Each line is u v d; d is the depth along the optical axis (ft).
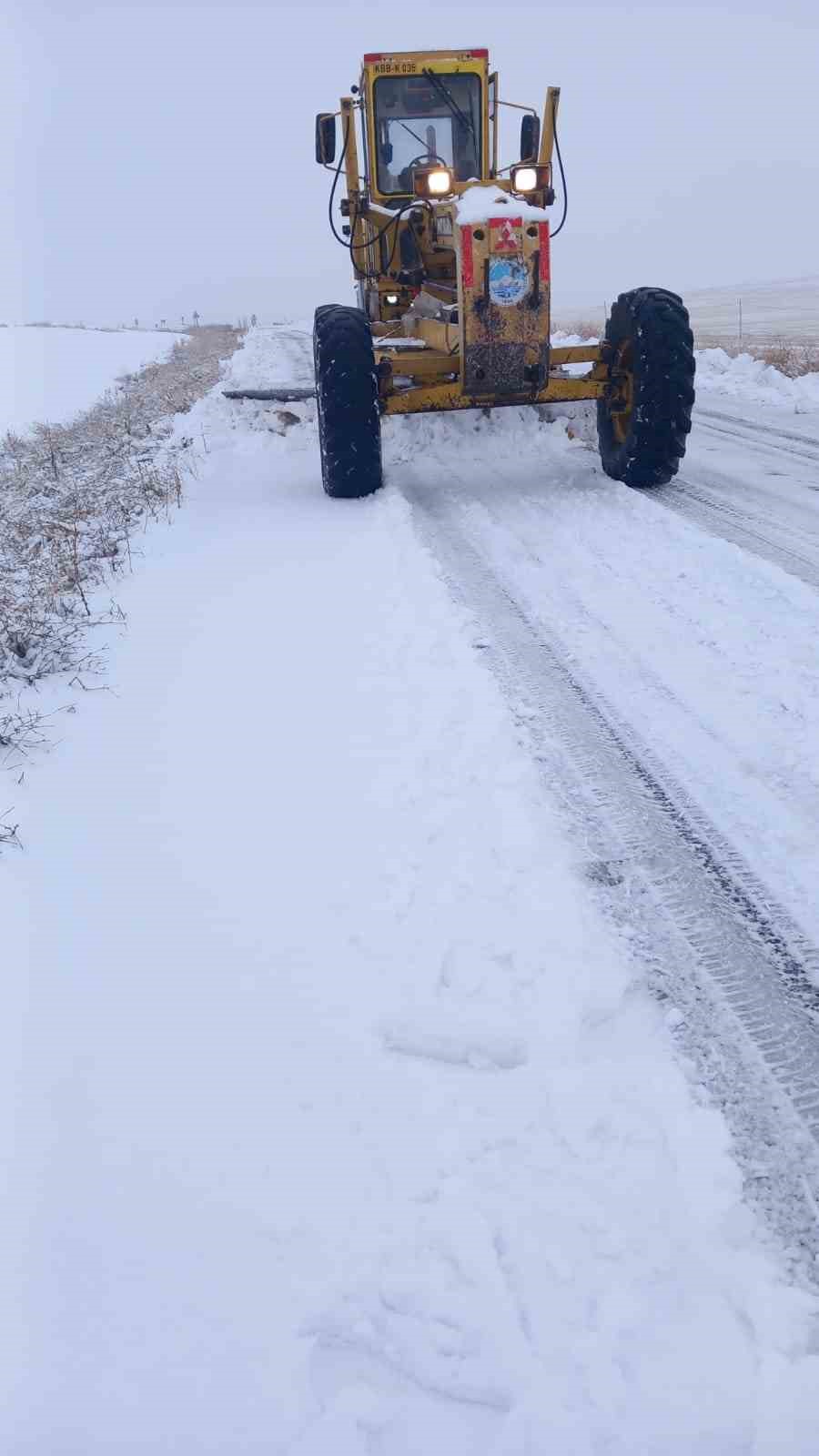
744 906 8.38
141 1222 5.91
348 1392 4.98
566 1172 6.02
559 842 9.25
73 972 8.04
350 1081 6.79
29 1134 6.57
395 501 21.11
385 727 11.53
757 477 22.09
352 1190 5.99
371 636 14.16
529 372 20.42
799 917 8.23
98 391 65.92
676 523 18.31
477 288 19.56
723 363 41.91
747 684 12.04
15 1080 7.00
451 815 9.68
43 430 43.42
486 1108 6.51
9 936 8.52
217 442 29.27
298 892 8.77
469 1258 5.54
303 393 29.17
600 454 23.57
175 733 11.82
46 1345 5.27
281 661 13.57
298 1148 6.31
